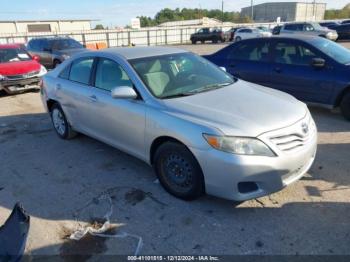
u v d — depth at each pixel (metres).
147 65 4.16
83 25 61.81
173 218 3.32
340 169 4.15
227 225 3.18
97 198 3.75
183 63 4.44
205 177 3.23
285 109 3.51
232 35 35.66
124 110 3.96
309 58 6.34
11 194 3.94
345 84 5.80
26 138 5.84
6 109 8.10
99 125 4.55
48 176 4.34
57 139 5.70
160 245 2.97
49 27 57.47
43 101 5.87
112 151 5.04
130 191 3.86
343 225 3.10
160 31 43.38
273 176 3.12
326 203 3.44
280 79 6.67
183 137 3.29
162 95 3.80
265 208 3.40
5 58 10.20
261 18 86.12
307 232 3.03
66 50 14.34
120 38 40.38
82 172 4.40
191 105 3.54
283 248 2.86
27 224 2.59
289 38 6.70
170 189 3.68
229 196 3.16
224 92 3.92
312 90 6.26
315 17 84.38
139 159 4.41
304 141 3.35
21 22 54.06
